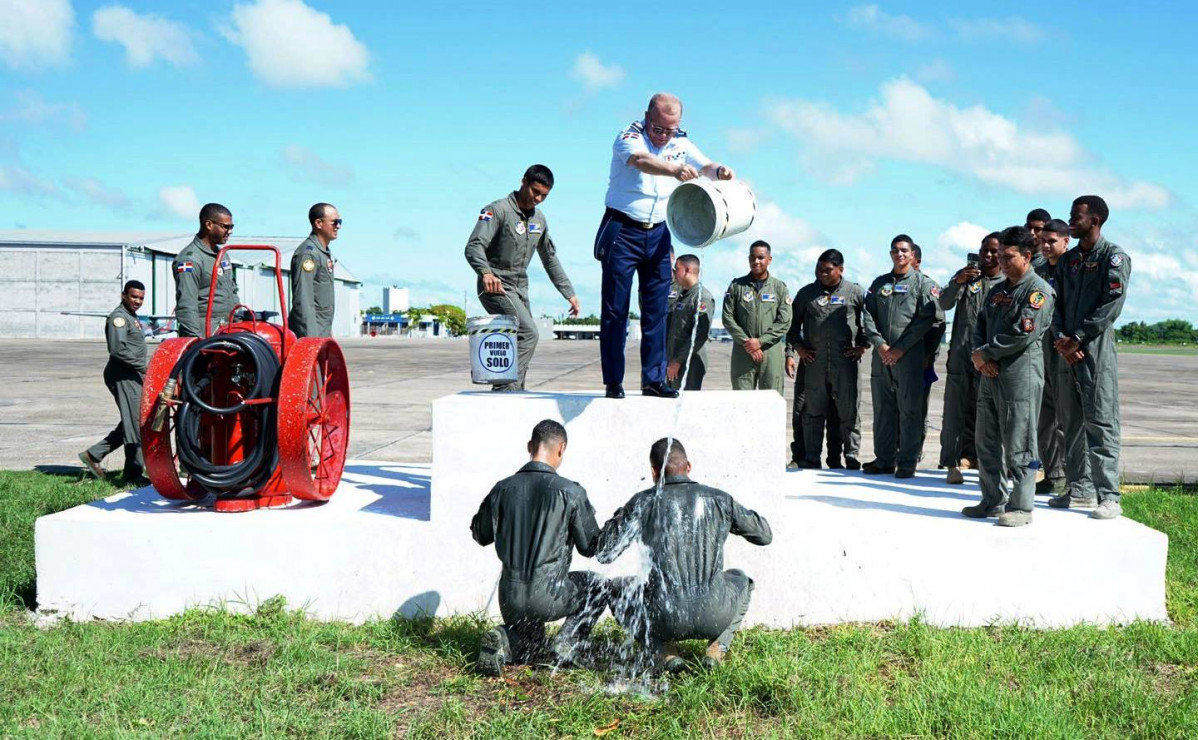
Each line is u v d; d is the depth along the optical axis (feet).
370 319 340.39
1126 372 101.81
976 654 13.56
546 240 19.98
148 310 166.61
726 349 152.46
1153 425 45.83
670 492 12.98
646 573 12.88
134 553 15.21
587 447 15.53
